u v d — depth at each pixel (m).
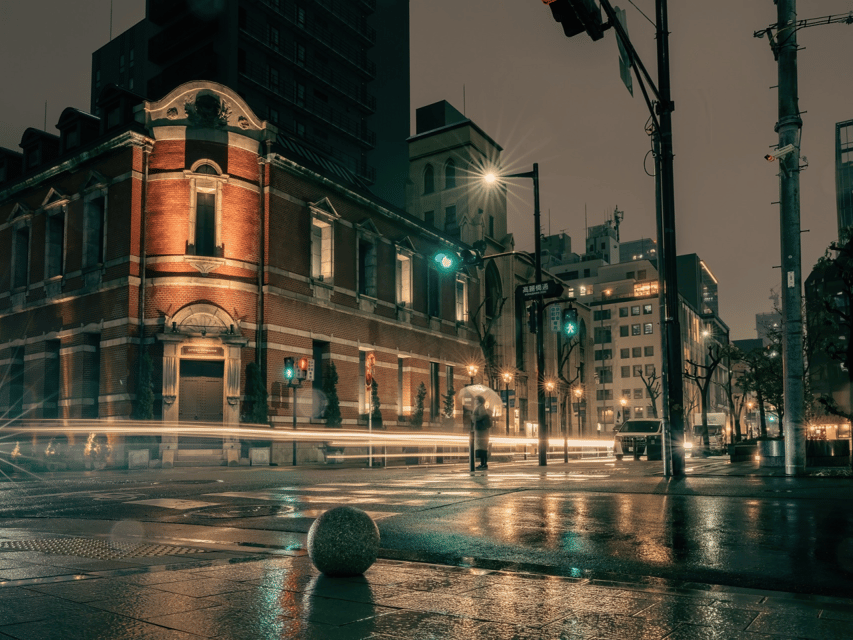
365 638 3.08
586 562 5.02
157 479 16.97
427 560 5.16
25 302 32.91
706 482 11.63
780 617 3.38
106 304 28.50
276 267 30.14
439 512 7.90
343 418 33.66
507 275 52.34
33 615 3.44
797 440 13.55
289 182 31.42
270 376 29.25
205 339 27.73
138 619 3.38
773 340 46.84
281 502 9.80
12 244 34.34
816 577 4.40
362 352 36.41
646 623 3.30
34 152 35.09
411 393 39.75
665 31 13.87
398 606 3.66
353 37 55.19
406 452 37.03
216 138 29.00
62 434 29.05
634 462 26.14
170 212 28.36
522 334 54.34
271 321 29.58
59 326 30.78
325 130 52.66
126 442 26.66
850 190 73.69
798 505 7.97
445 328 44.03
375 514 7.79
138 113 28.92
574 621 3.35
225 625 3.28
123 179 28.58
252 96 46.41
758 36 14.30
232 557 5.26
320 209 33.00
